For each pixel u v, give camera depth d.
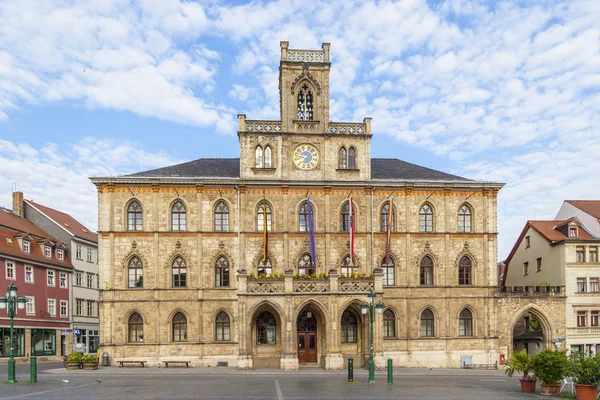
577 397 33.06
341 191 59.66
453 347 58.81
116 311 56.41
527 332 67.94
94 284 88.25
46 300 74.31
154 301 56.69
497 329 59.62
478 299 59.84
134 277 57.25
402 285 59.12
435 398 32.78
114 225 57.44
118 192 57.84
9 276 67.50
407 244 59.59
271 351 56.75
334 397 32.75
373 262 59.09
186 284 57.47
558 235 65.81
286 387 38.00
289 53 61.22
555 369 35.38
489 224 61.00
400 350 58.25
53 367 57.25
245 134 59.38
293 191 59.22
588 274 62.69
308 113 61.28
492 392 36.53
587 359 33.78
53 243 77.38
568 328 61.31
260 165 59.53
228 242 58.28
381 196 60.22
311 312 56.66
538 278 68.12
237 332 57.00
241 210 58.50
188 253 57.72
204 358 56.47
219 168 62.31
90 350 85.44
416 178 62.31
